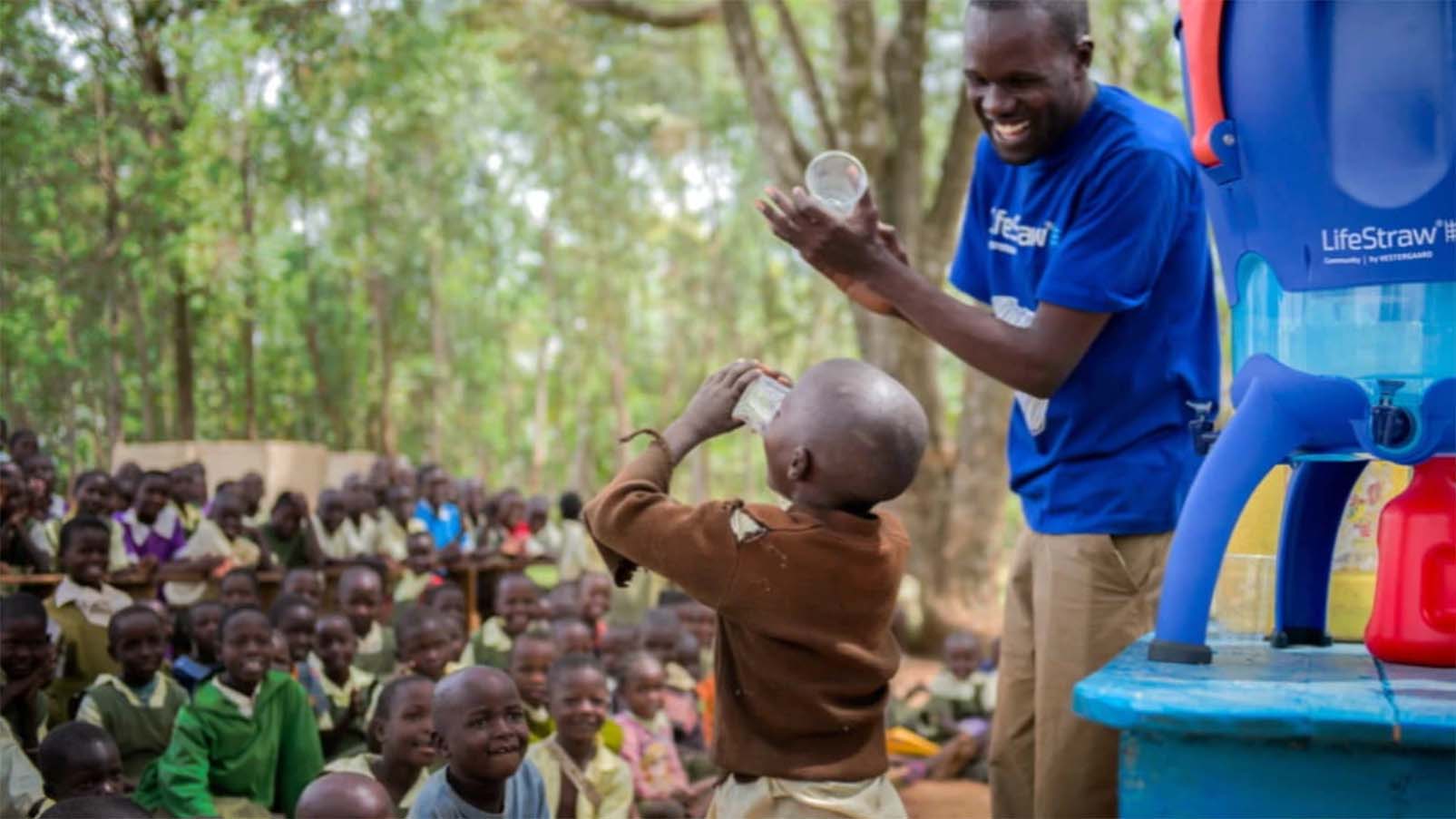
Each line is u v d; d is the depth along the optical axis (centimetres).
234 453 1449
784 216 302
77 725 440
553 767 530
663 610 818
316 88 1598
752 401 267
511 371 3447
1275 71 222
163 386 1922
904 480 255
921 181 1470
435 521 1331
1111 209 304
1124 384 317
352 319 2388
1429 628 228
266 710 541
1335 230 221
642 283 3425
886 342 1487
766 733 252
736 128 3072
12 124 1391
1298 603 263
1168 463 320
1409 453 221
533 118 2788
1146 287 307
